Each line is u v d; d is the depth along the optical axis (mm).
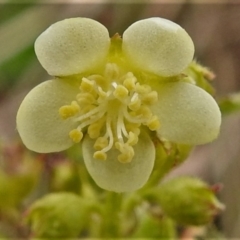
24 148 59
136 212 57
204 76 46
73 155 52
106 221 50
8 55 77
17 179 57
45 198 49
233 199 73
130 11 79
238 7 83
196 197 47
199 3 82
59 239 48
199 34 83
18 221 59
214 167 75
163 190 48
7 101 80
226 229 72
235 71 83
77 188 56
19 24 78
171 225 54
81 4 78
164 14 81
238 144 76
